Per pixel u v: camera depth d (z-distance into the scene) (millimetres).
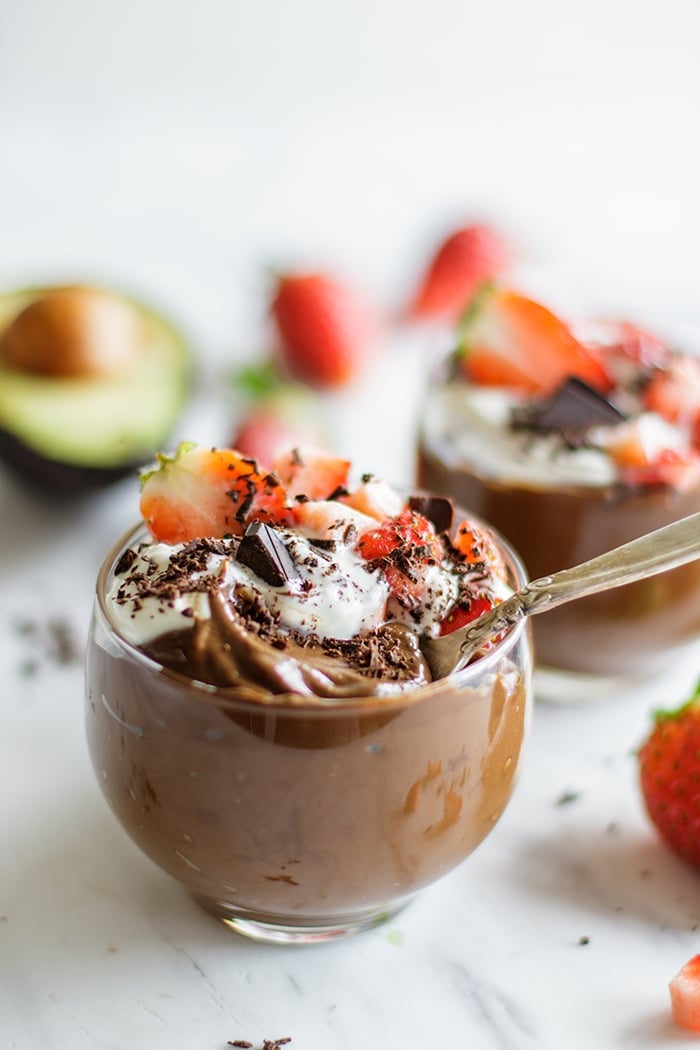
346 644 387
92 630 396
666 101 823
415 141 796
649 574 385
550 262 672
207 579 385
